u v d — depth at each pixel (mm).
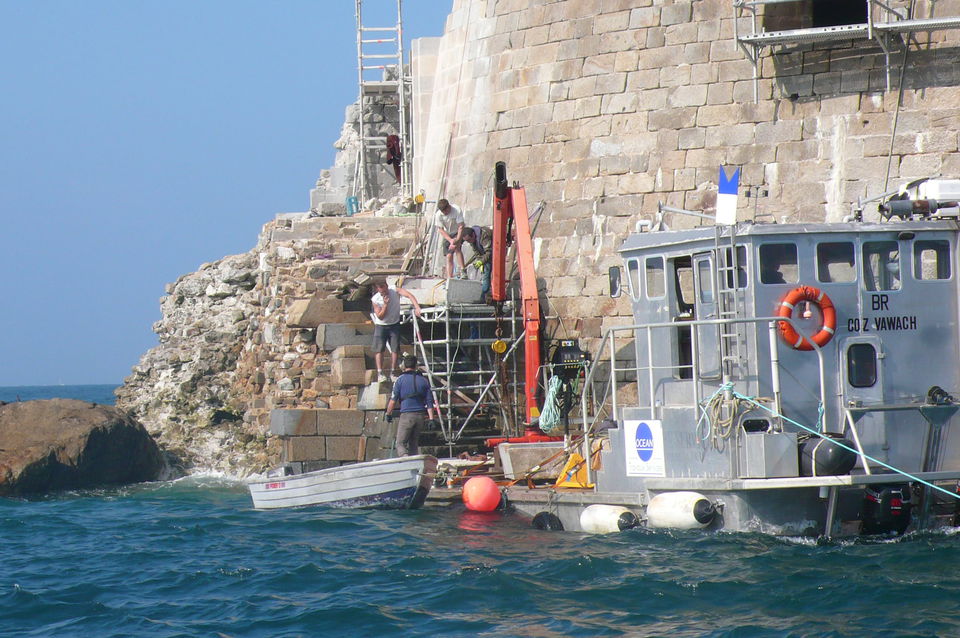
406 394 38125
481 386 44156
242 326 57781
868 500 28125
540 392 43688
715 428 28516
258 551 30938
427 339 45812
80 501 43688
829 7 44344
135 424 50281
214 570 28734
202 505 41625
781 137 42500
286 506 38469
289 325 46594
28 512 40656
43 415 48250
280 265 51000
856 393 29359
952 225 29891
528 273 43312
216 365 56906
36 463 45844
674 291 31453
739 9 43531
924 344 29766
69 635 23438
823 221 41438
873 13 41438
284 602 25344
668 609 23453
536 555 28641
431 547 30297
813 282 29375
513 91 48875
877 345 29438
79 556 31344
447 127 52875
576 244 45750
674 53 44688
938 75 40312
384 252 51094
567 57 47188
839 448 27484
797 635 21500
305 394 45562
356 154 69312
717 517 29016
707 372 30062
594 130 46062
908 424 29359
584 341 44844
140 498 44375
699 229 30406
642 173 44688
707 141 43688
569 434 37781
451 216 47344
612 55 46000
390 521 34531
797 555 26922
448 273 45969
